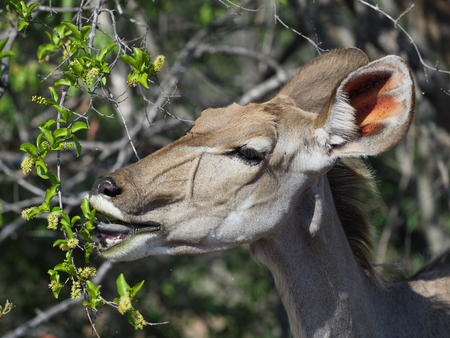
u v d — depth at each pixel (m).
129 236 5.53
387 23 11.44
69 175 13.02
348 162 6.60
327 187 6.24
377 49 11.83
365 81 5.42
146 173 5.56
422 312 6.58
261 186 5.68
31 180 11.73
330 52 6.86
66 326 14.77
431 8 12.04
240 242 5.75
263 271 15.16
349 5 12.27
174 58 13.66
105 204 5.34
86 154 11.94
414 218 14.68
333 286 5.99
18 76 11.11
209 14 12.68
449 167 15.50
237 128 5.73
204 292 17.92
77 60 5.23
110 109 12.35
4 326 14.22
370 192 6.73
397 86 5.25
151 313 14.68
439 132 15.38
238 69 19.28
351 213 6.63
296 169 5.78
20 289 14.59
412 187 16.27
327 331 5.99
